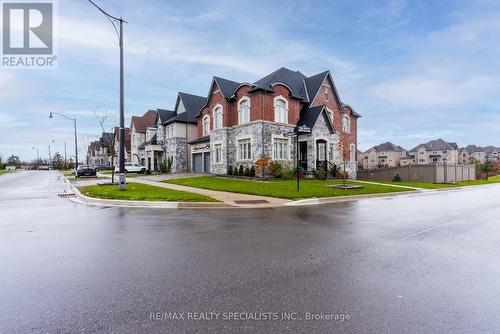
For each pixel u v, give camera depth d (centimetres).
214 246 591
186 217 909
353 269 469
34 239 638
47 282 412
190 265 483
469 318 323
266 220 870
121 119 1511
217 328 304
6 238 646
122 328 302
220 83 2769
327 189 1658
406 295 378
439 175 3008
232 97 2617
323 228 766
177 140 3400
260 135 2339
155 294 378
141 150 4456
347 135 3300
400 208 1152
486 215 997
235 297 371
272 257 526
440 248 588
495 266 485
